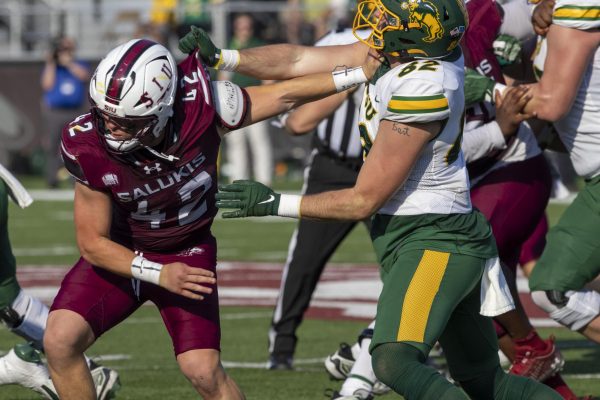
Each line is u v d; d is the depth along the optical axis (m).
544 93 18.00
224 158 67.19
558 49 17.89
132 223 15.60
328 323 27.95
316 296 31.81
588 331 18.61
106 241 15.23
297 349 24.91
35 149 67.69
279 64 16.77
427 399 13.68
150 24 61.41
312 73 16.80
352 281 34.59
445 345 15.39
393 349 14.05
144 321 28.69
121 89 14.20
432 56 14.72
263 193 14.89
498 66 19.61
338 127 22.92
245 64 16.62
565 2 17.78
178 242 15.78
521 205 19.53
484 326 15.20
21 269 36.72
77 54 70.56
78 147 14.84
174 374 21.91
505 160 19.62
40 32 74.38
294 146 66.81
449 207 14.71
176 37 67.12
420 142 14.30
